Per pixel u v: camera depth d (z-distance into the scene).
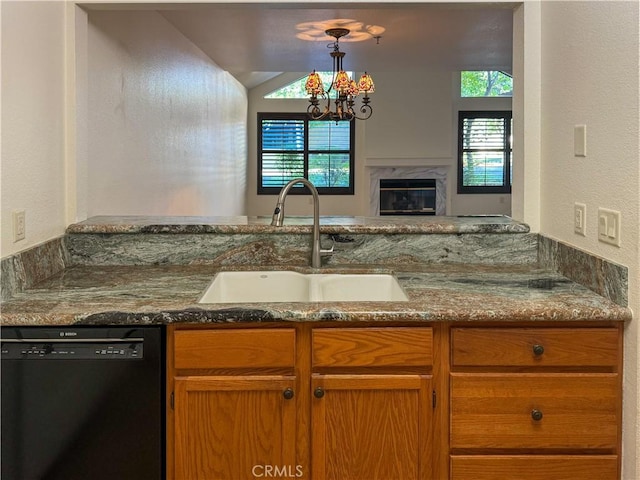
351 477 1.63
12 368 1.56
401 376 1.61
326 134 9.35
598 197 1.74
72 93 2.17
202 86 5.60
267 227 2.22
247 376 1.61
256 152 9.36
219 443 1.61
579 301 1.66
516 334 1.61
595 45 1.73
